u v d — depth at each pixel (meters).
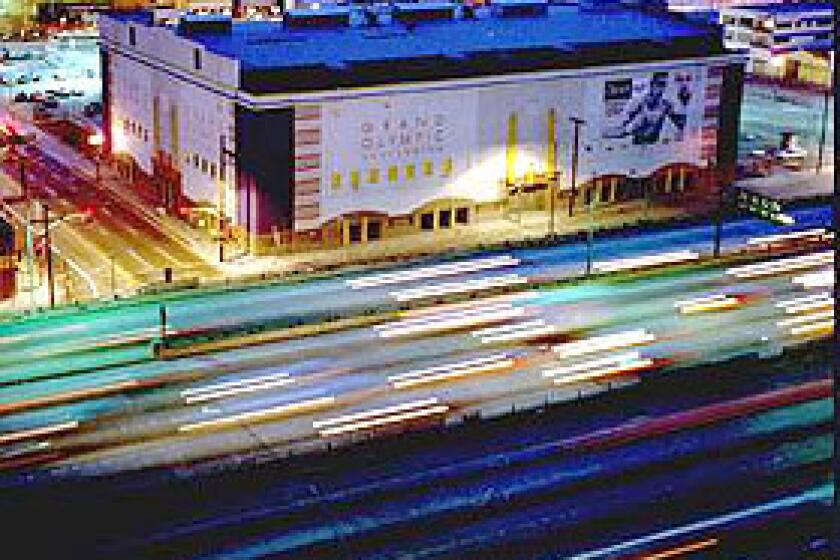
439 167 128.88
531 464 80.94
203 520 73.62
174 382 93.62
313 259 122.38
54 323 105.88
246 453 81.94
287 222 122.38
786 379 94.38
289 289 114.19
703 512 75.62
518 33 140.75
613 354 98.81
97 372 95.38
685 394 91.44
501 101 130.12
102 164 157.12
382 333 103.62
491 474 79.56
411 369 96.00
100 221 134.38
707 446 83.62
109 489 77.00
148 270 119.50
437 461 81.12
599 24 148.12
